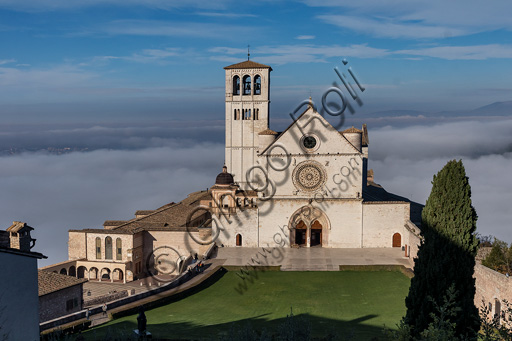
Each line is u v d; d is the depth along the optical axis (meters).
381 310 59.22
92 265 87.31
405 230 85.25
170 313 59.75
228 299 65.88
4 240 46.72
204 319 56.41
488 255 59.31
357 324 53.38
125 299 62.03
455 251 34.16
